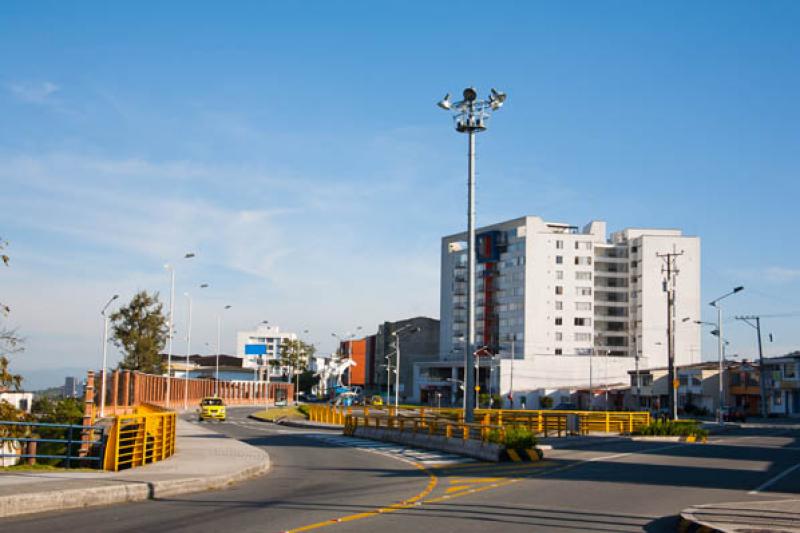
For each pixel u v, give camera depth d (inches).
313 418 2822.3
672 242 5000.0
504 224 5137.8
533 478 832.9
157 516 534.9
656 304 4965.6
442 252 5674.2
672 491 705.6
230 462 938.1
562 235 4980.3
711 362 4463.6
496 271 5147.6
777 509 530.6
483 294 5162.4
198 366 6604.3
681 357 4943.4
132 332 2970.0
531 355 4840.1
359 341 7529.5
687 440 1679.4
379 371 6540.4
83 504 588.1
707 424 2603.3
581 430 1911.9
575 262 4980.3
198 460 964.6
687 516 494.6
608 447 1373.0
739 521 475.5
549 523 509.4
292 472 932.0
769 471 916.0
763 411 3540.8
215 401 2669.8
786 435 1998.0
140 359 2965.1
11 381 1088.8
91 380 941.2
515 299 4970.5
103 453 819.4
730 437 1891.0
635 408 4397.1
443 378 5334.6
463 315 5398.6
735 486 752.3
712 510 523.8
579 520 524.4
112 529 473.4
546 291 4918.8
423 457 1191.6
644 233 5270.7
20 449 1099.9
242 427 2251.5
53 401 1657.2
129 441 908.0
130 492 630.5
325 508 581.3
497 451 1090.1
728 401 4106.8
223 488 738.2
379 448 1403.8
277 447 1430.9
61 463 1115.3
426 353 6171.3
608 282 5118.1
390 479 833.5
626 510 578.2
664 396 4286.4
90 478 692.1
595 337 5049.2
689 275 5000.0
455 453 1259.8
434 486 750.5
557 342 4904.0
